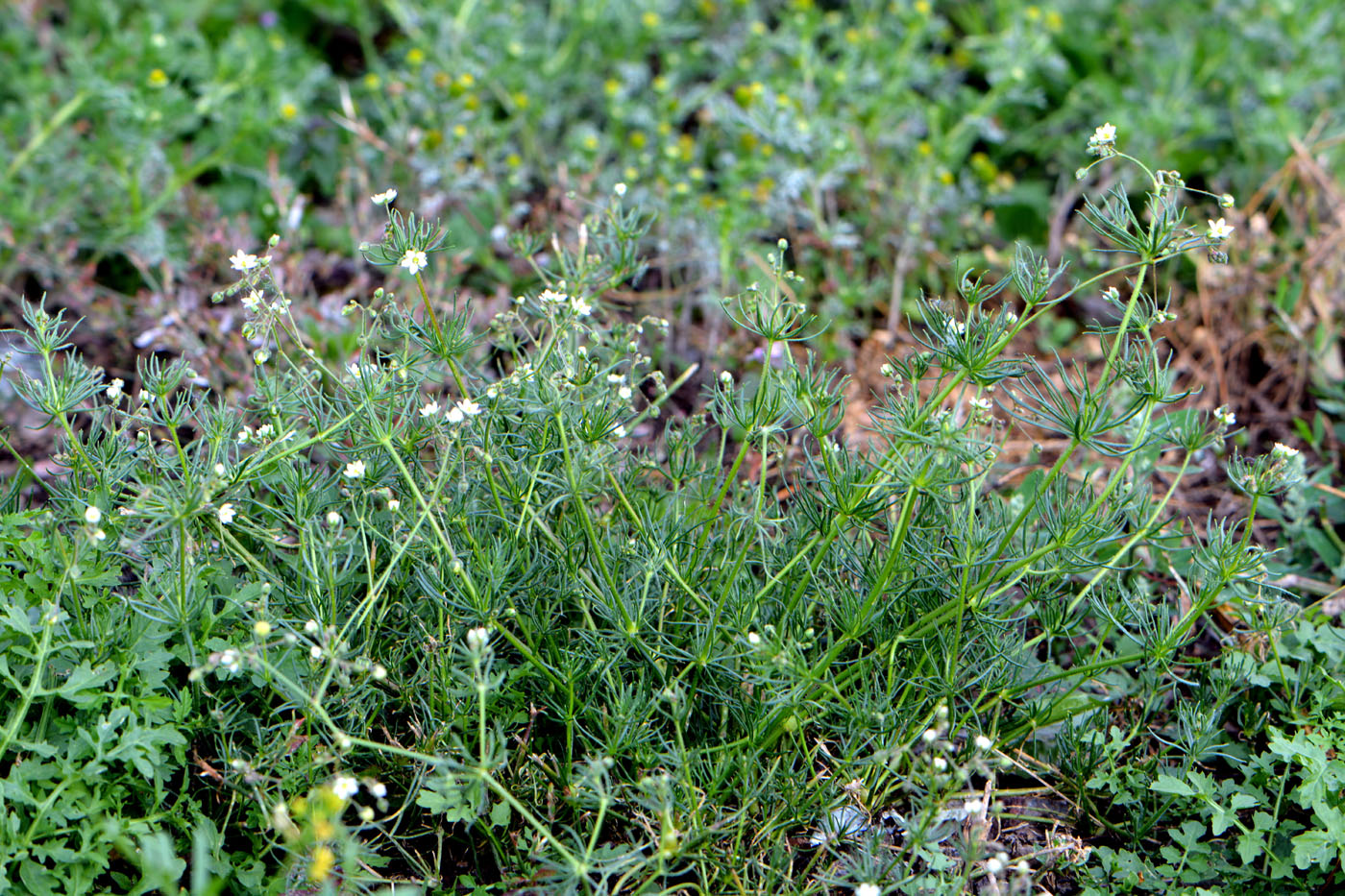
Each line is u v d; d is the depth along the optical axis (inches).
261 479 106.1
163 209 175.0
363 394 101.7
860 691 113.0
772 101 190.4
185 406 110.3
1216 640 135.2
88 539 95.0
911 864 107.9
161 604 102.2
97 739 96.1
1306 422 167.5
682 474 114.0
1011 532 102.0
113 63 189.6
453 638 106.3
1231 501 153.8
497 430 109.1
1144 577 137.0
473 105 184.5
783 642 106.0
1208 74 209.5
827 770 114.5
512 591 105.6
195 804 99.4
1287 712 118.8
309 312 155.7
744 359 163.2
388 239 103.1
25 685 99.3
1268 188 192.5
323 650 94.2
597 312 141.8
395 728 111.7
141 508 97.7
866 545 113.5
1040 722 115.9
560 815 109.3
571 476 100.6
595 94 208.2
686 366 165.6
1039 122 215.6
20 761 96.3
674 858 100.4
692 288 171.0
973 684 113.0
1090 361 176.7
